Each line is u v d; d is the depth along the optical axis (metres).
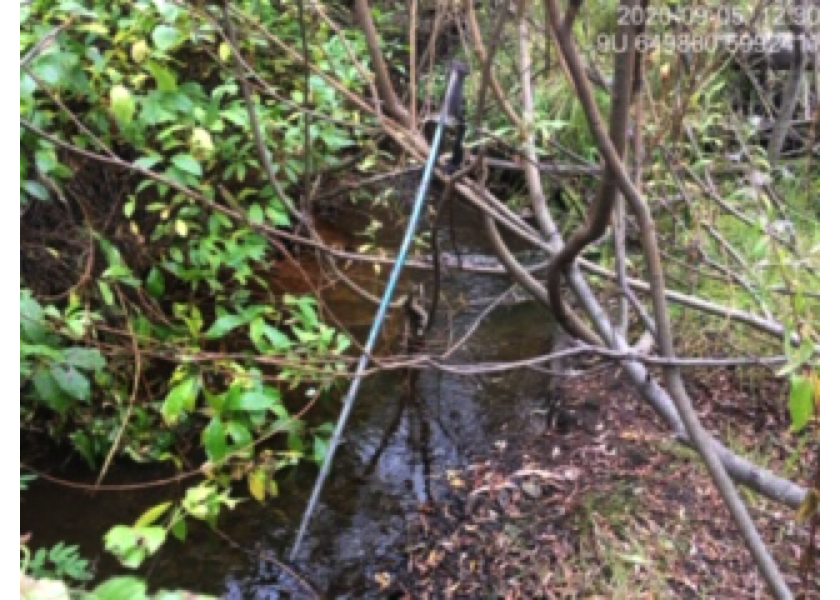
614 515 2.15
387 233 3.36
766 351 2.58
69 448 2.30
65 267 2.36
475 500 2.24
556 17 1.23
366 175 3.37
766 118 3.45
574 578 1.99
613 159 1.33
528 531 2.13
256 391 2.03
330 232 3.30
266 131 2.47
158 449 2.26
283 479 2.31
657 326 1.52
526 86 2.21
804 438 2.14
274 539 2.13
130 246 2.45
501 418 2.55
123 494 2.19
